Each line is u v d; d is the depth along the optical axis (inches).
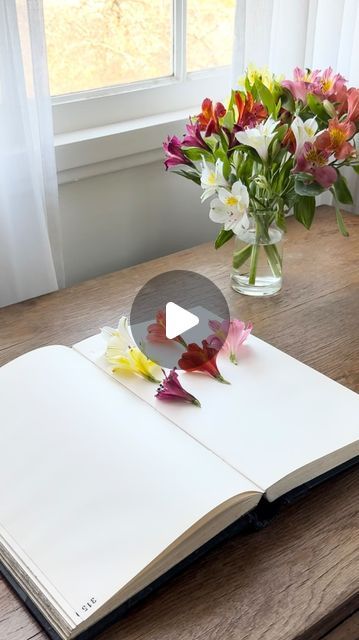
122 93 44.9
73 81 43.1
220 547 23.5
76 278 46.8
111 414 26.6
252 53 43.6
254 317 35.8
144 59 45.9
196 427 26.3
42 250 39.8
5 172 37.1
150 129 44.4
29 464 24.4
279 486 24.0
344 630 22.9
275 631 20.8
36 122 37.3
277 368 30.1
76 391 27.9
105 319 35.7
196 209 50.8
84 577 20.7
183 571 22.6
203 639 20.6
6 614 21.1
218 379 29.2
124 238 47.8
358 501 25.3
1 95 35.4
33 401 27.2
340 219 34.4
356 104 32.7
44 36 35.8
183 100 48.4
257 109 33.1
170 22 46.1
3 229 38.1
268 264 36.9
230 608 21.5
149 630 20.8
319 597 21.8
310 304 37.1
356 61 50.1
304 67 46.9
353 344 33.7
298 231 45.6
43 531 22.1
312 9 45.3
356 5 48.2
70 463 24.2
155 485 23.0
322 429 26.4
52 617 20.1
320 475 25.8
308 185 32.0
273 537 23.9
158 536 21.3
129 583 20.4
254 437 25.9
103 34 43.1
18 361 29.6
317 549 23.5
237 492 22.6
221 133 32.8
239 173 33.3
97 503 22.6
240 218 32.4
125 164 44.4
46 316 35.9
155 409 27.3
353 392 28.7
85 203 44.5
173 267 41.2
